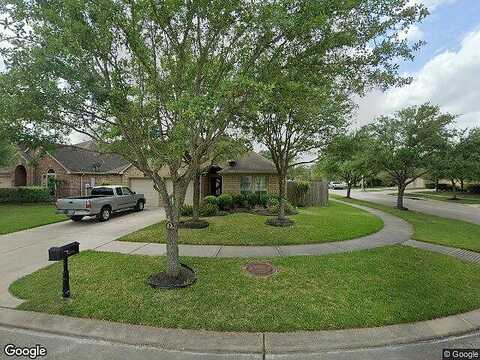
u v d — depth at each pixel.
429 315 4.84
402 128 18.89
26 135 5.46
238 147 12.16
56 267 6.86
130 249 8.54
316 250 8.60
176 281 5.88
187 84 5.93
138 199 17.88
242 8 5.05
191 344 4.04
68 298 5.25
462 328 4.52
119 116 5.45
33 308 4.93
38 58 4.53
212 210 14.87
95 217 15.08
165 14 4.97
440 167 18.30
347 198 31.14
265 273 6.58
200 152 5.93
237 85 4.89
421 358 3.81
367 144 16.41
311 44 5.25
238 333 4.30
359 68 5.67
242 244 9.12
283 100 6.01
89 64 5.06
